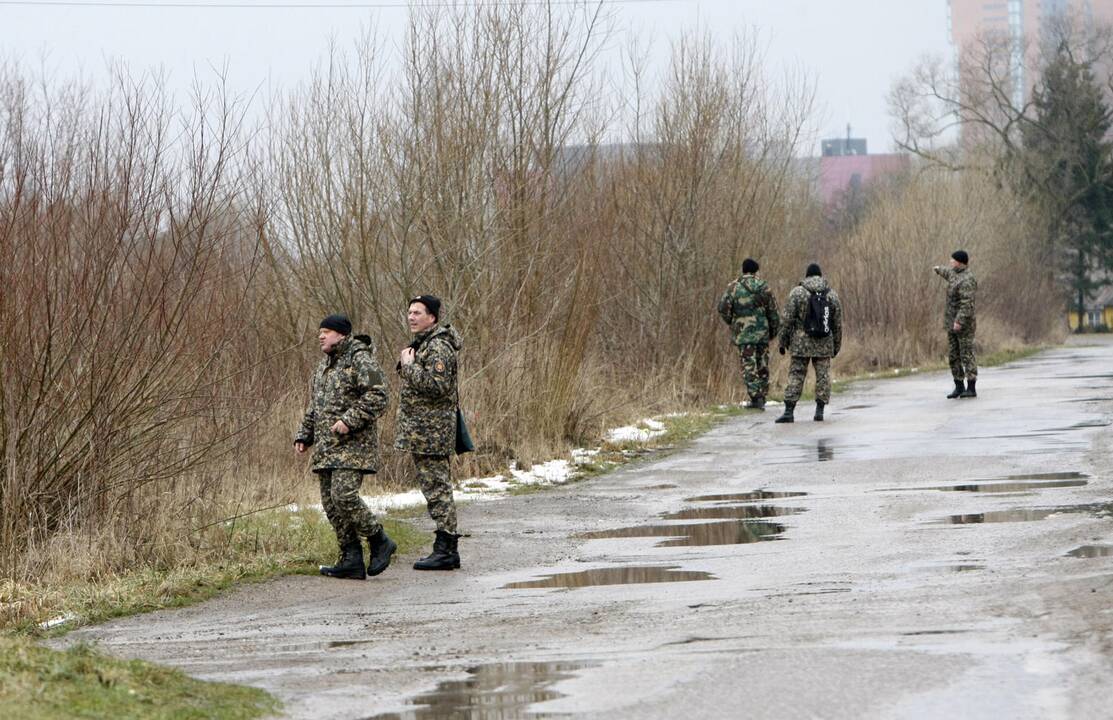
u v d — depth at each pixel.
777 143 74.31
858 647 18.02
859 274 93.75
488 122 46.56
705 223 63.97
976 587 21.59
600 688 16.75
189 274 29.92
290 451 37.81
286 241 43.66
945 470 37.50
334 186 43.94
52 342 28.42
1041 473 35.72
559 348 47.25
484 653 19.30
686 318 63.38
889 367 89.56
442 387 27.42
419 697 16.83
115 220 29.06
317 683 17.84
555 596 23.72
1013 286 127.56
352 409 26.44
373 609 23.66
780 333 59.78
